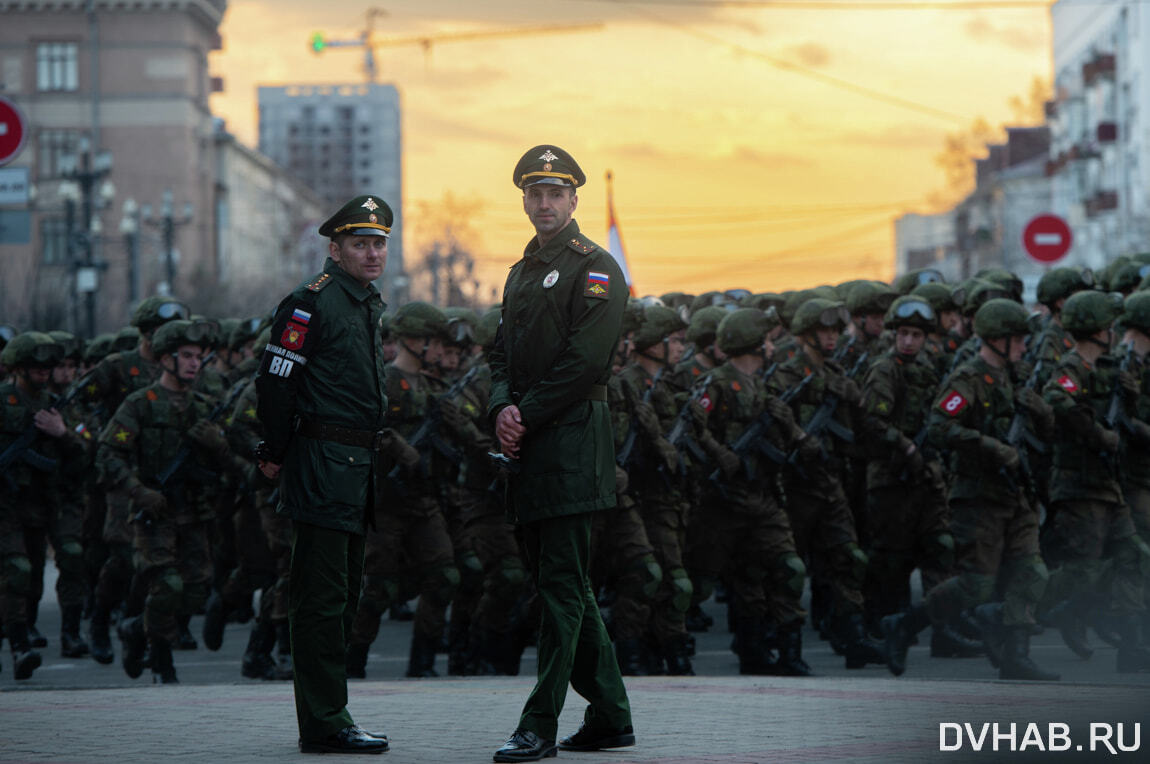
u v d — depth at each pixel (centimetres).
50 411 1387
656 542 1257
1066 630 1330
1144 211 6919
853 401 1345
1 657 1540
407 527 1280
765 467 1279
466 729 840
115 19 8569
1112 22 7888
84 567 1515
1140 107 7444
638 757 734
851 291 1536
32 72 8556
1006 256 8750
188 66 8644
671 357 1448
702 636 1666
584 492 748
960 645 1373
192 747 780
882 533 1372
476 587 1332
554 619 743
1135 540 1246
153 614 1288
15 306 5797
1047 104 9262
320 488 772
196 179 8781
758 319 1287
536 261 766
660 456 1251
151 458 1307
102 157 4919
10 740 809
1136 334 1294
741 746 764
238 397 1370
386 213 800
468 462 1334
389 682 1130
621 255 2205
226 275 8225
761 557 1277
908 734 798
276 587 1330
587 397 755
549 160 761
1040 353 1441
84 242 4462
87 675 1412
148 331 1496
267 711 922
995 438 1229
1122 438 1272
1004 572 1206
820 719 855
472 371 1330
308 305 780
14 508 1387
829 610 1602
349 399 783
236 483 1445
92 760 740
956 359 1473
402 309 1288
